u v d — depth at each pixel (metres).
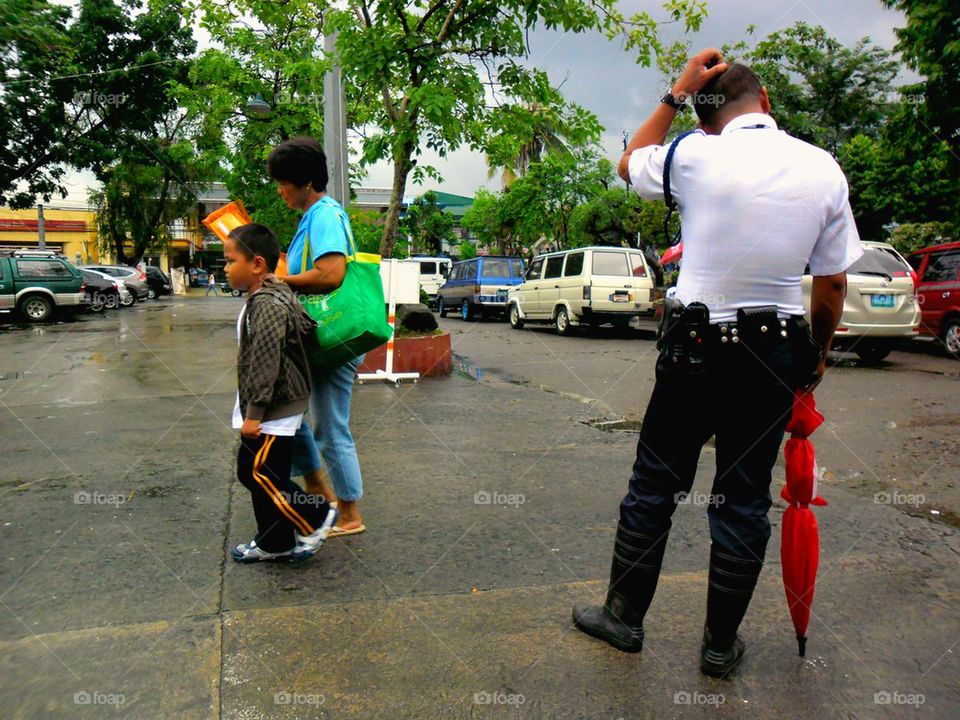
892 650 2.45
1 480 4.36
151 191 34.44
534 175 23.92
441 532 3.51
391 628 2.57
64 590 2.87
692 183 2.16
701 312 2.15
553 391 7.84
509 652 2.42
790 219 2.07
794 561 2.36
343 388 3.39
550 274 16.34
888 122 13.55
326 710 2.10
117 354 11.35
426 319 9.29
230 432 5.64
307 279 3.10
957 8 11.38
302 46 13.44
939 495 4.16
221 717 2.07
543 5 7.97
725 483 2.27
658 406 2.31
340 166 8.61
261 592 2.86
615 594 2.45
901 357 11.30
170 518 3.69
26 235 44.66
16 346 12.94
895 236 18.36
